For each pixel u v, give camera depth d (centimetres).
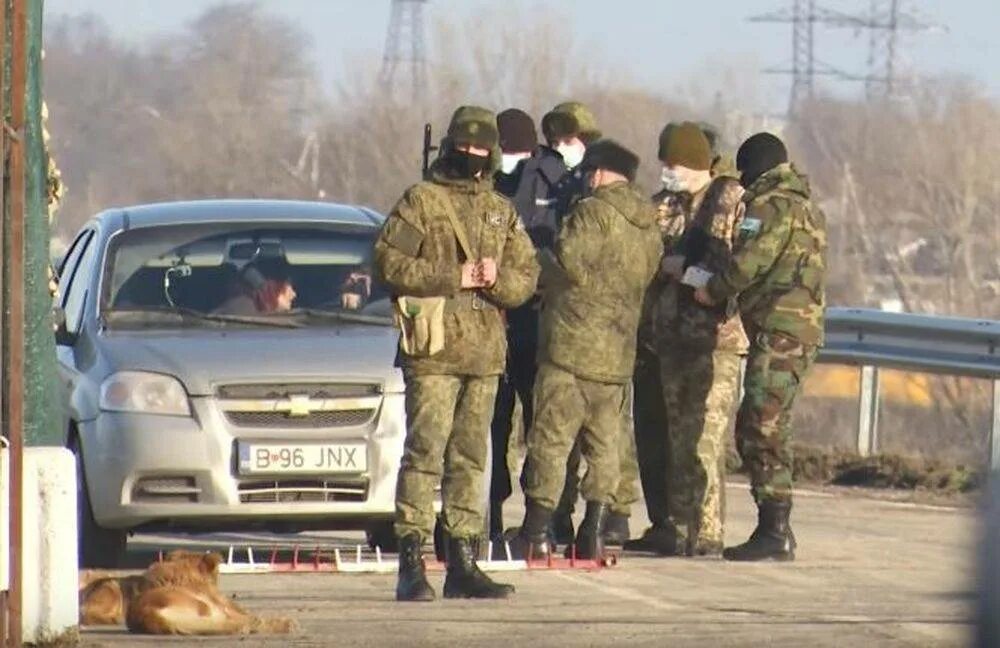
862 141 17512
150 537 3903
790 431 3478
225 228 3656
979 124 15962
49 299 2766
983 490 1898
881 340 4984
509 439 3631
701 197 3531
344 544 3784
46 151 2778
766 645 2584
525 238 2944
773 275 3450
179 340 3456
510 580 3178
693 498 3547
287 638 2616
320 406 3362
